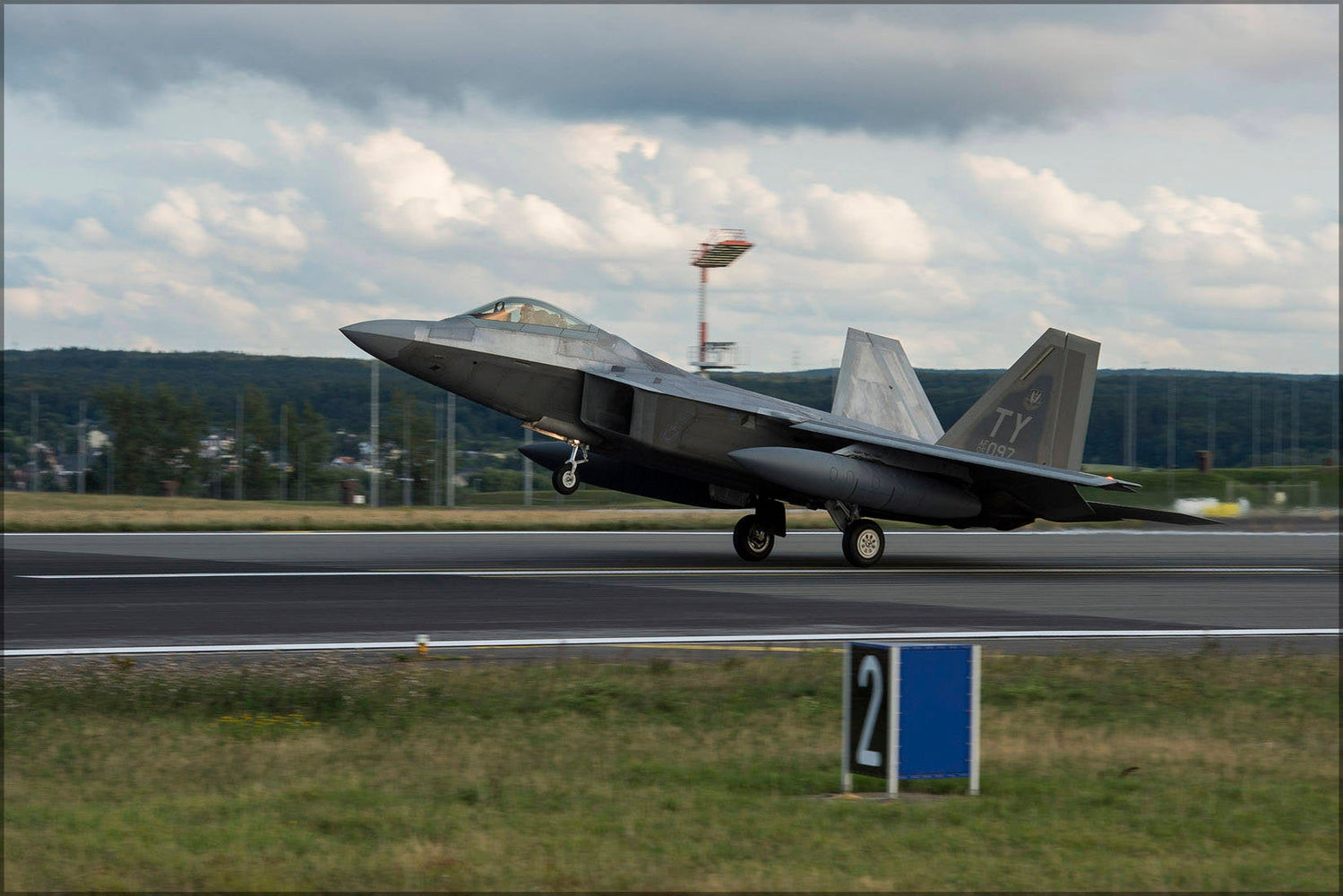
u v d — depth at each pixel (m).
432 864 21.69
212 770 29.16
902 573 85.00
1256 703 39.88
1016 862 22.59
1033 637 54.94
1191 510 173.25
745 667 44.88
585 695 39.16
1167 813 26.33
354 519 127.56
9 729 33.03
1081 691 41.19
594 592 68.31
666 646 50.62
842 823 24.92
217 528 115.50
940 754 27.48
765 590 71.56
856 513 88.00
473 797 26.61
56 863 21.56
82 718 34.97
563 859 22.12
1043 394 92.31
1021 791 28.00
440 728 34.75
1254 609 66.81
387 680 40.44
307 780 28.14
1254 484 196.25
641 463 88.75
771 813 25.64
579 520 134.12
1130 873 22.08
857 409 106.56
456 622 56.19
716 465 87.56
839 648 50.78
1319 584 81.31
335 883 20.70
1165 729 35.88
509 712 36.84
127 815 24.67
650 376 87.56
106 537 105.94
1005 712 37.94
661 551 99.44
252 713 36.25
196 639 50.44
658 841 23.38
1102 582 80.31
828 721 36.25
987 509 94.38
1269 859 23.09
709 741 33.41
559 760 30.75
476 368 83.56
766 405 91.25
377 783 27.94
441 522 123.38
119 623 54.44
